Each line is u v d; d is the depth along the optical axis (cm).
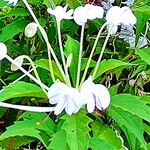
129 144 26
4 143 26
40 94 24
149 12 28
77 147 22
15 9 29
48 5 27
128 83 29
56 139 23
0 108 29
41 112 24
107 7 29
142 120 26
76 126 23
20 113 28
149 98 26
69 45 26
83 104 23
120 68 28
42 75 28
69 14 25
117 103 24
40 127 23
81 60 25
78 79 24
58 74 25
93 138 24
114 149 23
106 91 23
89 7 25
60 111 22
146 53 27
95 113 25
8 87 24
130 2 29
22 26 29
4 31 29
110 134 25
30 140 26
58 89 22
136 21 26
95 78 26
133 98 24
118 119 24
